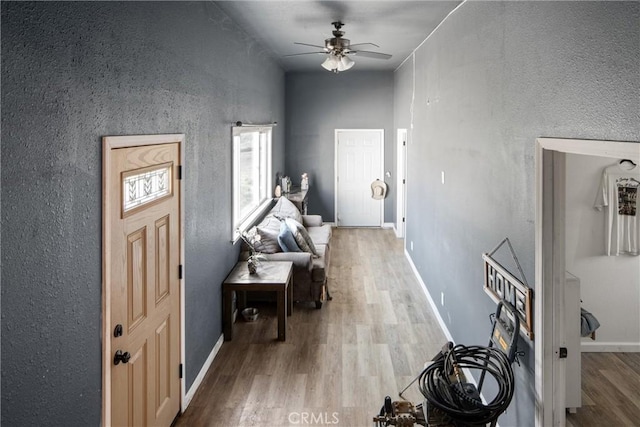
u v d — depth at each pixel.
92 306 1.98
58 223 1.72
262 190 7.15
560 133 2.02
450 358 2.35
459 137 3.89
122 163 2.25
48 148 1.65
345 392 3.48
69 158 1.79
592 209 3.86
